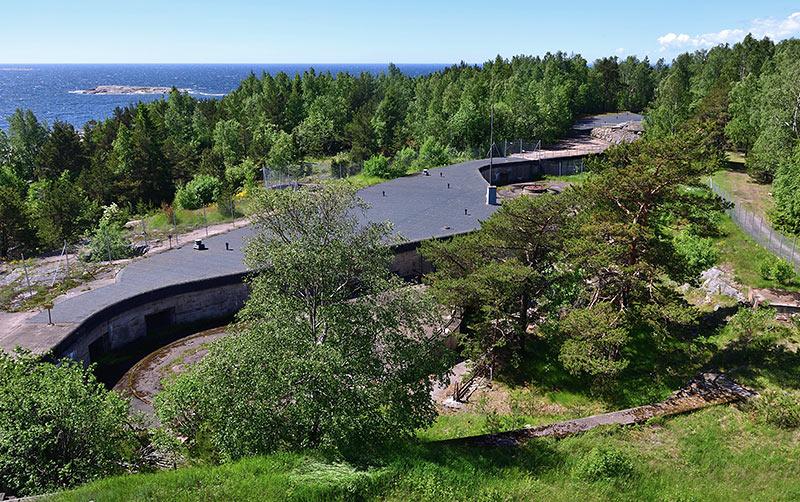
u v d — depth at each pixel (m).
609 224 27.34
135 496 13.64
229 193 63.44
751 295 33.38
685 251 38.66
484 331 29.31
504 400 27.66
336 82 119.44
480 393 28.38
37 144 99.62
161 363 28.27
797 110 52.22
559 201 28.62
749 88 63.69
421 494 14.80
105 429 16.03
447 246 30.33
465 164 69.94
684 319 25.69
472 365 29.83
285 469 15.11
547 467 17.84
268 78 123.44
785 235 38.72
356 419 15.76
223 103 117.94
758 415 21.33
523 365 30.45
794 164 38.19
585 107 122.81
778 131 50.88
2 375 16.09
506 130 87.12
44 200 61.56
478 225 43.34
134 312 30.08
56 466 14.87
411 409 17.22
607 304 27.11
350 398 15.79
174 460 17.48
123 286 31.38
